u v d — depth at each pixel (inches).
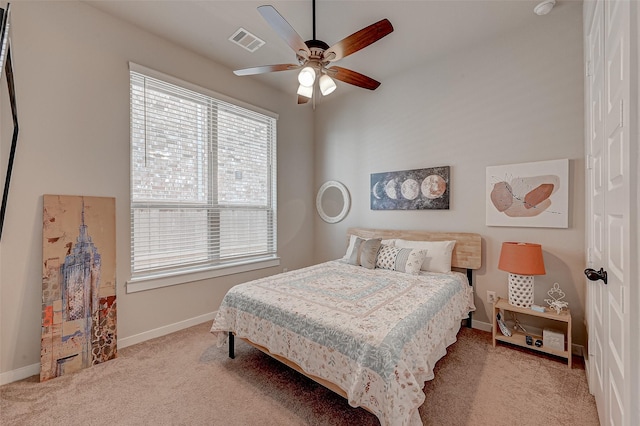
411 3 90.3
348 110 156.8
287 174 157.9
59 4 85.0
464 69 116.3
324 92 89.4
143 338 102.6
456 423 62.4
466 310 106.0
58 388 74.9
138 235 103.4
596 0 64.0
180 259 114.8
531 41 101.0
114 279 93.0
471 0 89.2
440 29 103.4
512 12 94.8
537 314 90.0
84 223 88.0
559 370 83.2
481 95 112.4
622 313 42.3
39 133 81.6
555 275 97.5
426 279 100.8
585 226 87.9
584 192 91.8
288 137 158.2
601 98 59.4
